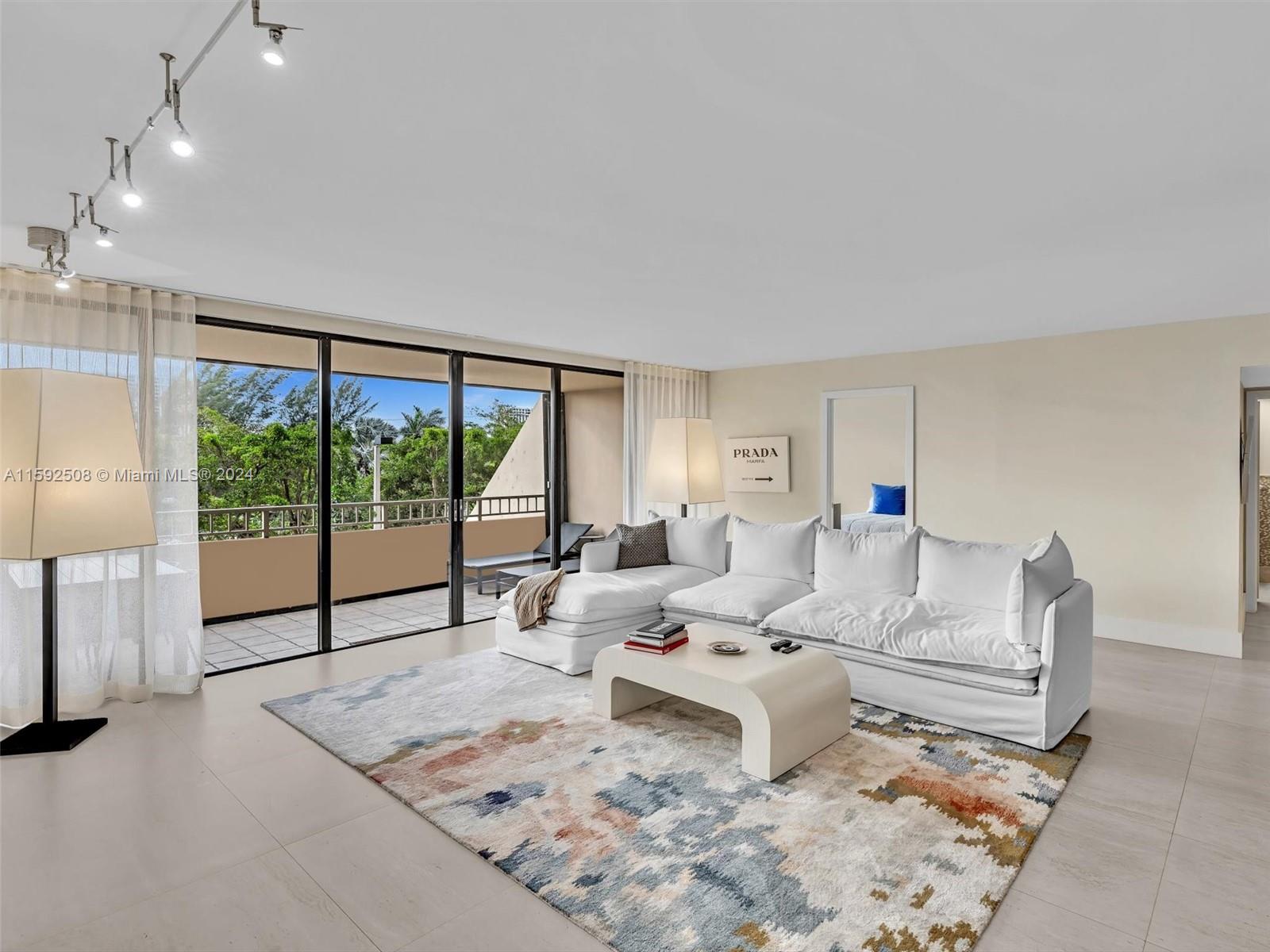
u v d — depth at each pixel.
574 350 6.43
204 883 2.21
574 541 6.66
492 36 1.63
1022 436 5.73
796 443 7.25
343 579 5.30
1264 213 2.83
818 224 2.97
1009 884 2.20
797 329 5.36
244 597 5.20
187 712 3.74
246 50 1.69
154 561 4.00
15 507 3.03
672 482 5.77
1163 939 1.95
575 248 3.30
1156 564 5.12
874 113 2.02
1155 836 2.49
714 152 2.29
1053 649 3.18
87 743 3.32
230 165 2.38
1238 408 4.82
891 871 2.26
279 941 1.95
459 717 3.61
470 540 5.88
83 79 1.83
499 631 4.84
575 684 4.15
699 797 2.75
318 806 2.71
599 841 2.45
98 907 2.10
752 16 1.56
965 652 3.39
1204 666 4.56
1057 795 2.77
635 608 4.60
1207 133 2.13
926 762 3.07
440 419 5.73
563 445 6.60
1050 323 5.07
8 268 3.62
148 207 2.78
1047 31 1.62
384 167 2.40
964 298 4.32
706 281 3.92
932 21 1.58
